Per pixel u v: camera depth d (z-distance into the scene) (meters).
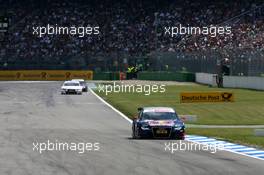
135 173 37.16
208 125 80.56
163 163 42.19
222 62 178.38
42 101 133.75
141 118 63.09
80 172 37.72
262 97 129.75
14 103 127.62
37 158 45.59
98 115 98.62
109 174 36.72
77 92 160.62
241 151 50.47
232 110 103.62
